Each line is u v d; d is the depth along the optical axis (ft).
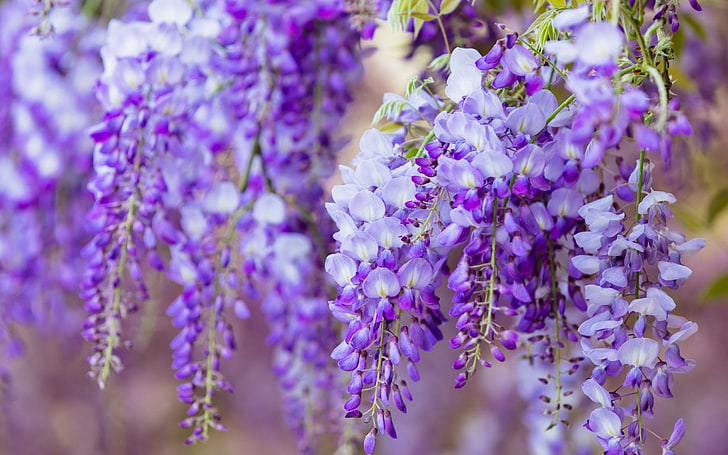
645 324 2.91
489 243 2.97
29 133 4.11
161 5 3.54
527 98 3.08
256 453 7.80
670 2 3.04
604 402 2.94
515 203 3.00
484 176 2.88
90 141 4.11
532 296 3.10
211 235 3.59
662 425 8.53
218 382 3.49
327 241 3.74
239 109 3.60
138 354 6.95
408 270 2.92
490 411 7.48
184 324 3.53
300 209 3.72
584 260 2.99
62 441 6.14
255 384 7.85
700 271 8.25
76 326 4.52
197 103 3.57
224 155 3.80
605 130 2.70
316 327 3.79
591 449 4.17
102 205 3.42
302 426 4.02
